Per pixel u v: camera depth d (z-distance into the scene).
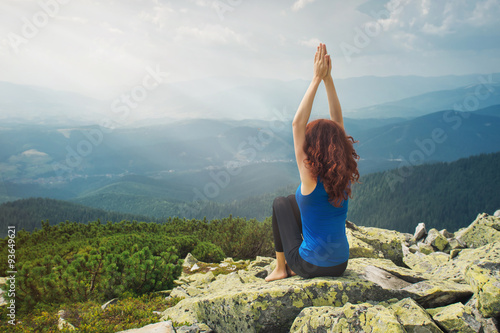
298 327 2.78
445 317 2.70
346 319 2.54
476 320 2.66
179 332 3.17
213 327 3.40
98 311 4.21
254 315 3.07
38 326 3.90
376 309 2.57
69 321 3.96
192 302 3.90
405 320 2.60
